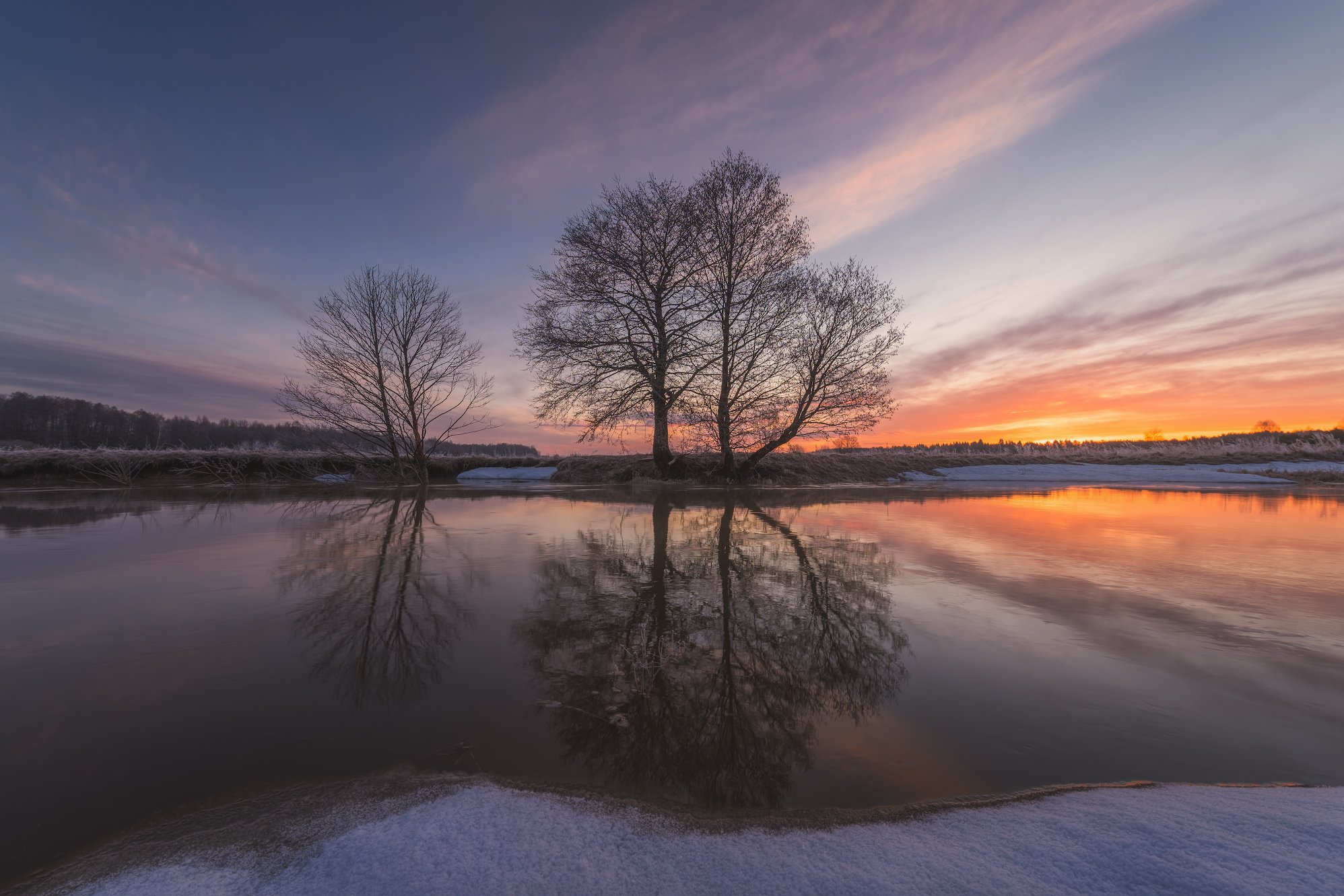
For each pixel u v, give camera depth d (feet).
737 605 14.06
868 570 18.02
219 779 6.29
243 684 9.11
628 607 13.79
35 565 17.95
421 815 5.57
